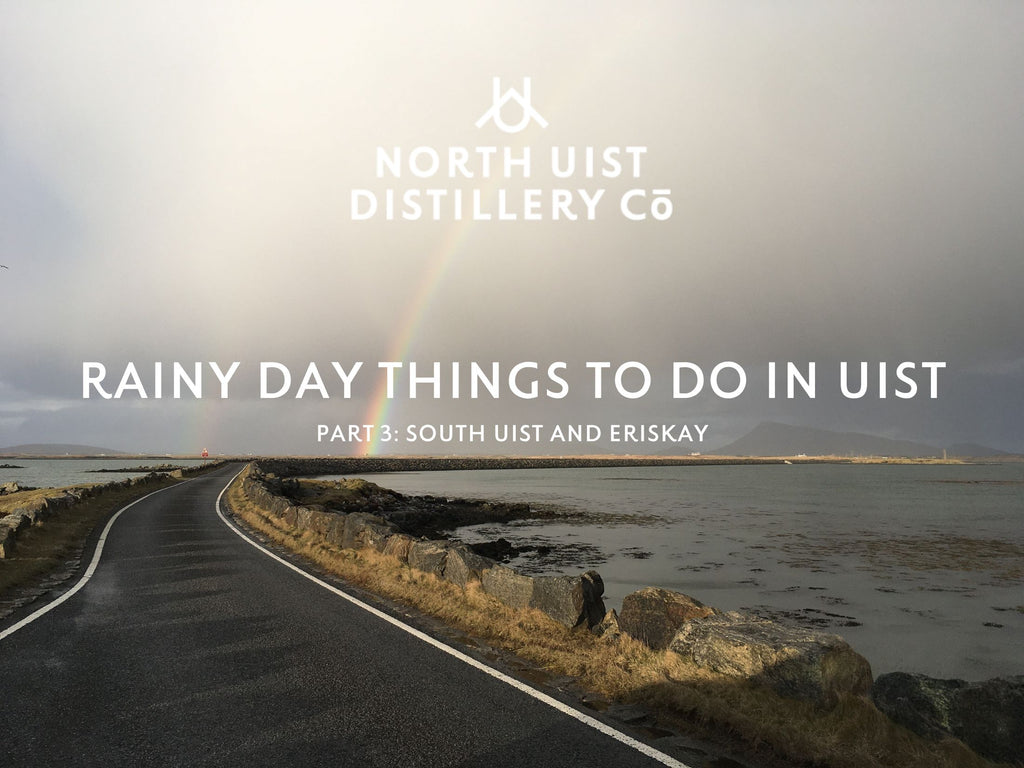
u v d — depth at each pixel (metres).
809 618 15.33
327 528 15.91
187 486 43.53
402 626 8.16
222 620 8.45
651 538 31.62
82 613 8.83
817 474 160.50
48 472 114.81
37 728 4.92
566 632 7.57
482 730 4.93
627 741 4.77
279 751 4.53
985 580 20.47
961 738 4.51
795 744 4.57
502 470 173.00
